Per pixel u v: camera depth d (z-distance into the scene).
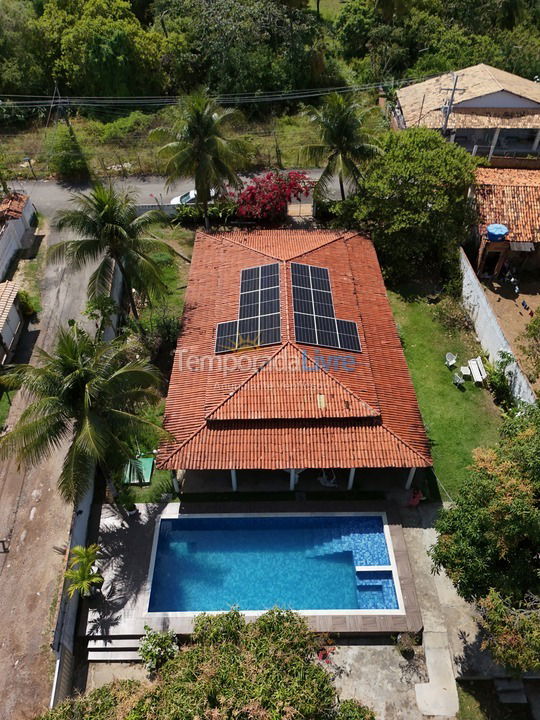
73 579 21.78
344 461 24.00
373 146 38.09
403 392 27.03
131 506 25.66
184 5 60.66
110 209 28.45
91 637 22.09
